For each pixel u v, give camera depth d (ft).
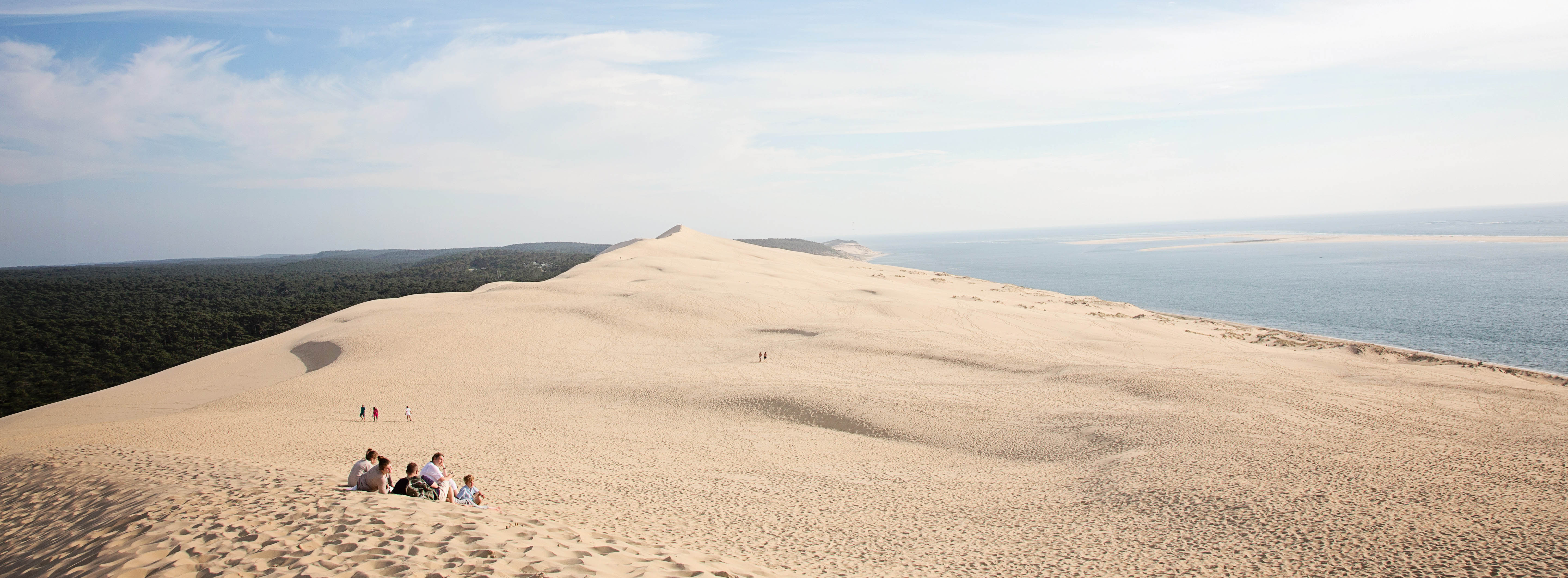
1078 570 45.62
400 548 28.76
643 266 285.84
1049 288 419.95
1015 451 84.84
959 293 267.39
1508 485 61.00
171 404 128.47
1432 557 45.78
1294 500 57.72
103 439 84.48
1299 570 44.91
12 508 42.37
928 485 69.87
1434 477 63.41
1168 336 172.96
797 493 66.13
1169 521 55.42
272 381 142.41
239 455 70.95
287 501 35.76
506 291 224.12
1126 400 104.99
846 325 173.47
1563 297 270.67
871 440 92.38
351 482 40.68
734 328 176.14
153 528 31.81
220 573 26.32
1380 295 308.81
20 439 87.15
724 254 378.73
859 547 49.49
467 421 102.27
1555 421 88.43
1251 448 75.51
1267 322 252.21
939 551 49.24
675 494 63.98
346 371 134.51
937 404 104.88
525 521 36.76
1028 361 135.23
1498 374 125.49
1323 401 100.12
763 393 112.47
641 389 120.16
